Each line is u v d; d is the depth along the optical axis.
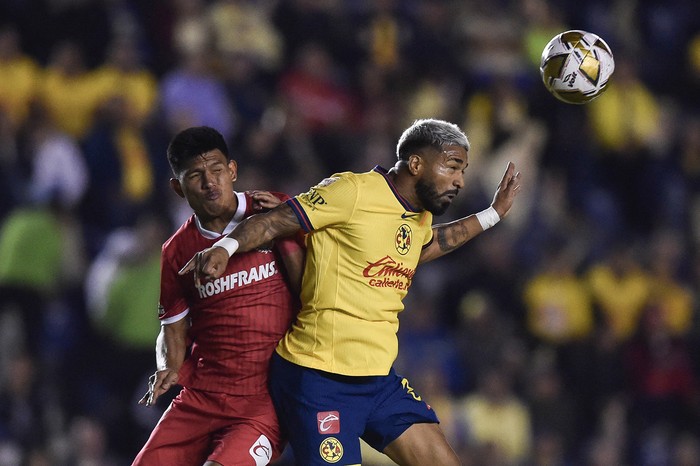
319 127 55.06
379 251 20.78
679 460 49.84
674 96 67.62
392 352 21.16
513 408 46.03
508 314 50.34
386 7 59.97
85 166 47.53
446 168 20.84
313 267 20.86
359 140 54.31
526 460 45.66
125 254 43.56
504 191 22.91
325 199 20.61
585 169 59.19
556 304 51.12
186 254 21.31
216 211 20.88
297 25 57.88
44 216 44.06
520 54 61.56
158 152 49.50
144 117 50.19
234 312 21.17
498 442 45.28
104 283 43.50
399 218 20.97
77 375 43.22
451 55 60.47
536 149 57.53
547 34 62.78
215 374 21.48
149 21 55.22
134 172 48.38
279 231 20.44
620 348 51.38
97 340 43.66
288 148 50.12
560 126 59.59
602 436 49.00
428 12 61.50
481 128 57.41
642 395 51.12
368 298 20.83
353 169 52.97
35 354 42.81
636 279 53.75
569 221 56.31
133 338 42.97
